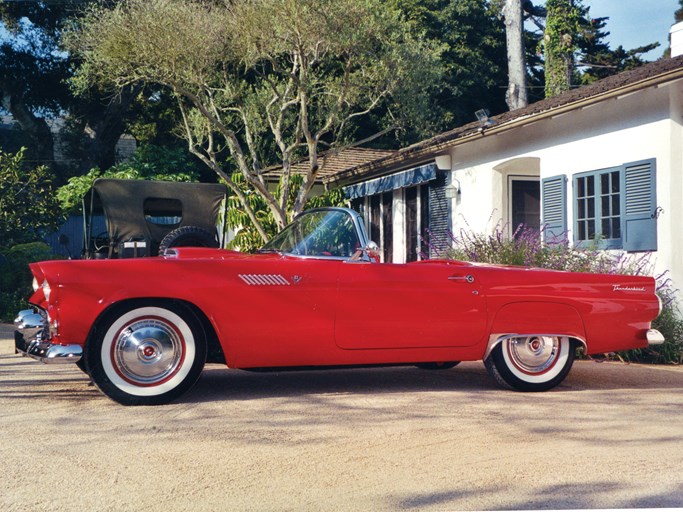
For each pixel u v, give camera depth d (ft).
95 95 91.25
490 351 18.63
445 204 47.29
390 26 47.65
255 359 17.11
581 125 35.14
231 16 45.47
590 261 30.94
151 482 11.34
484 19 102.22
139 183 28.99
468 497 10.78
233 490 11.02
